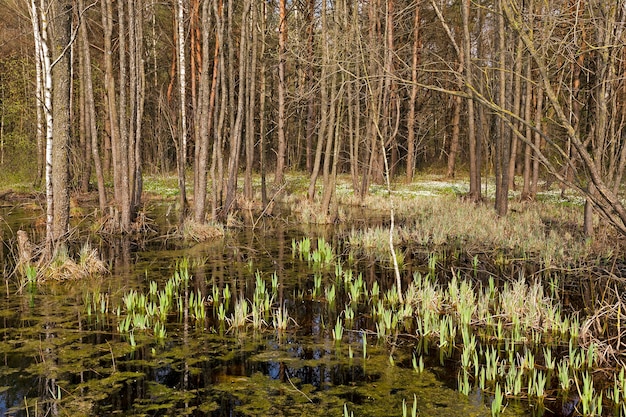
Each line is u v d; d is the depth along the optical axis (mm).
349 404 4633
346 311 7059
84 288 8406
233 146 15977
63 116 9398
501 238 12508
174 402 4609
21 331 6363
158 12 27609
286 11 22297
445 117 34719
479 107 20062
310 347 6012
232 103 17328
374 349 5980
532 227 13875
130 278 9102
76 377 5094
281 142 23156
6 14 22188
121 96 13438
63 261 9023
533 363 5379
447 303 7785
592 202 4992
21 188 21359
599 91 6047
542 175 24031
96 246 12133
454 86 25438
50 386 4887
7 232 13703
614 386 4863
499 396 4445
